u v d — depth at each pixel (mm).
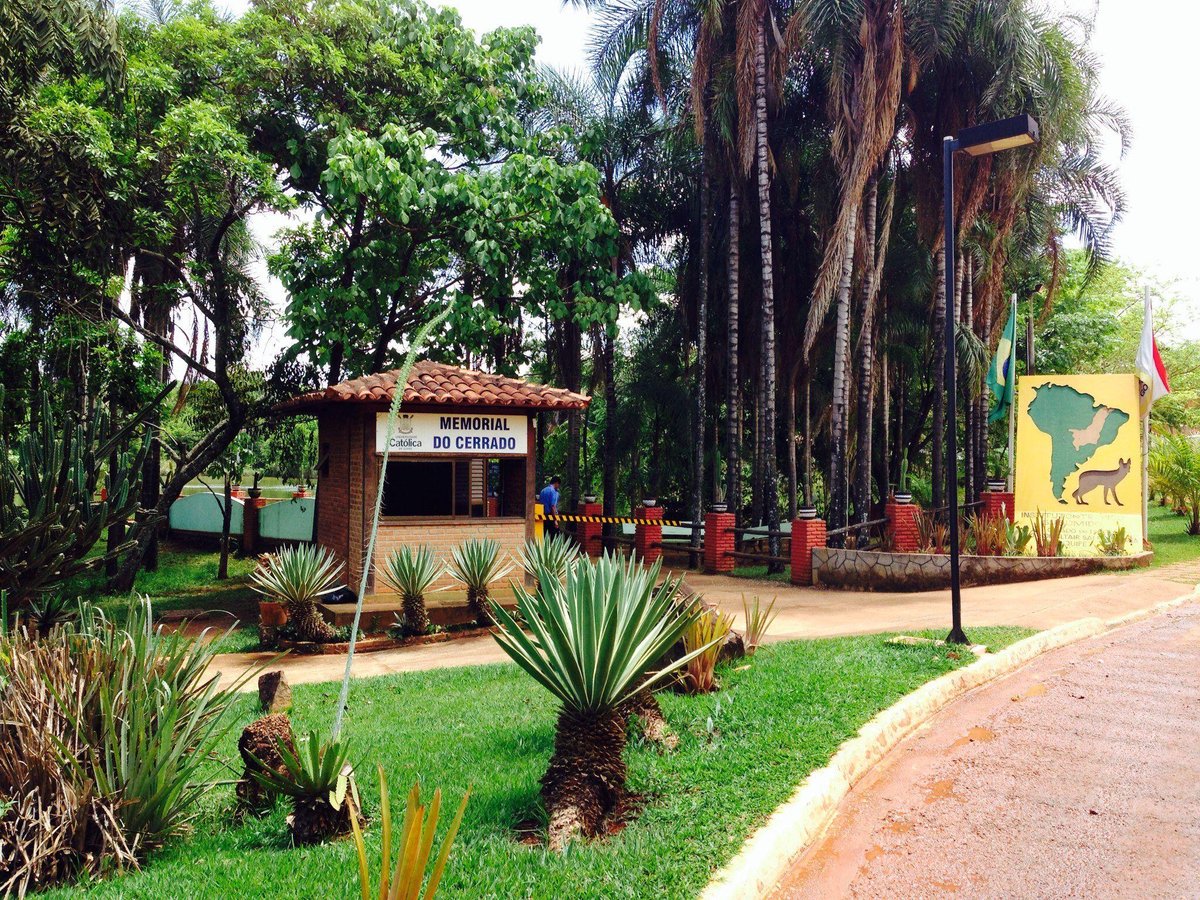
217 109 14648
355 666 10367
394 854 4289
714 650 7512
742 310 20906
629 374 24188
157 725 4934
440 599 12539
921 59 15961
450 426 13234
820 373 23312
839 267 16031
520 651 5176
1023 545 15969
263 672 10039
